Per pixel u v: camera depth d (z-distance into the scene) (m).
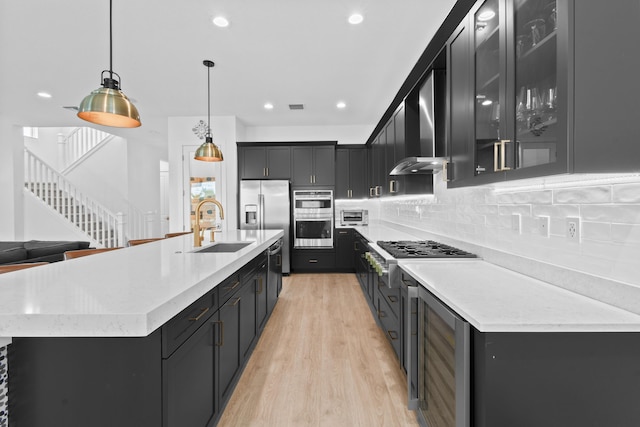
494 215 2.07
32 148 7.58
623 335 1.04
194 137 5.42
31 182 6.30
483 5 1.62
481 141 1.66
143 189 8.31
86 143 7.84
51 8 2.43
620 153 1.05
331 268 5.64
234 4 2.41
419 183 3.23
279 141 5.56
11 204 5.57
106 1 2.35
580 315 1.11
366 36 2.87
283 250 5.45
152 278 1.44
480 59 1.67
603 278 1.26
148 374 1.12
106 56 3.23
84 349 1.12
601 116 1.04
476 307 1.19
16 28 2.71
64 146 7.86
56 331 0.98
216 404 1.68
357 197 5.84
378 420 1.83
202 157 3.58
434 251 2.46
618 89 1.04
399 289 2.18
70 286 1.30
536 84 1.23
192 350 1.39
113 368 1.12
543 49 1.19
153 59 3.30
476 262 2.10
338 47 3.07
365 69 3.56
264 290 3.06
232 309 1.98
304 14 2.54
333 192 5.63
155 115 5.36
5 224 5.56
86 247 4.37
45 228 6.05
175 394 1.21
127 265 1.75
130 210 7.57
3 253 3.31
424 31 2.79
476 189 2.31
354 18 2.60
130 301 1.10
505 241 1.95
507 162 1.36
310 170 5.65
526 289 1.45
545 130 1.17
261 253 2.90
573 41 1.04
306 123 5.88
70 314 0.98
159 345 1.12
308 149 5.64
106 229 7.12
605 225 1.26
